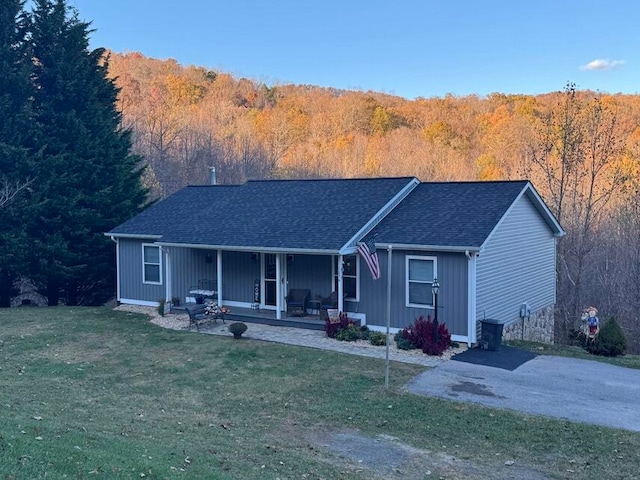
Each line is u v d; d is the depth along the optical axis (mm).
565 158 28234
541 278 20406
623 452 8742
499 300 16906
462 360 14031
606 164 30141
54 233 23000
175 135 46969
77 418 9281
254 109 63062
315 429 9578
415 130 59969
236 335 15906
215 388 11742
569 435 9383
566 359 14609
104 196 24109
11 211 22438
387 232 16672
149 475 6602
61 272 23031
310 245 16438
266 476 7289
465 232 15570
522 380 12477
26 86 22688
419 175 51469
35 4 23797
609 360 14945
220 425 9570
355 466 8062
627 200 29484
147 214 22578
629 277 29141
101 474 6379
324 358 13930
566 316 26500
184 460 7469
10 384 11562
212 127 54219
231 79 68250
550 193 31281
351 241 16203
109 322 18406
